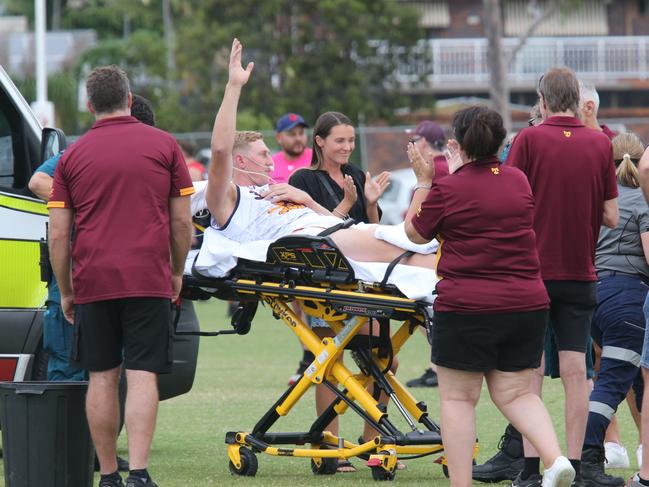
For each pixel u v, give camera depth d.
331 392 29.56
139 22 192.25
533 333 22.52
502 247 22.20
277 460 30.38
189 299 28.23
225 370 48.91
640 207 27.39
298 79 134.88
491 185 22.34
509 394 22.81
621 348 27.08
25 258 29.75
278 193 27.95
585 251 25.00
